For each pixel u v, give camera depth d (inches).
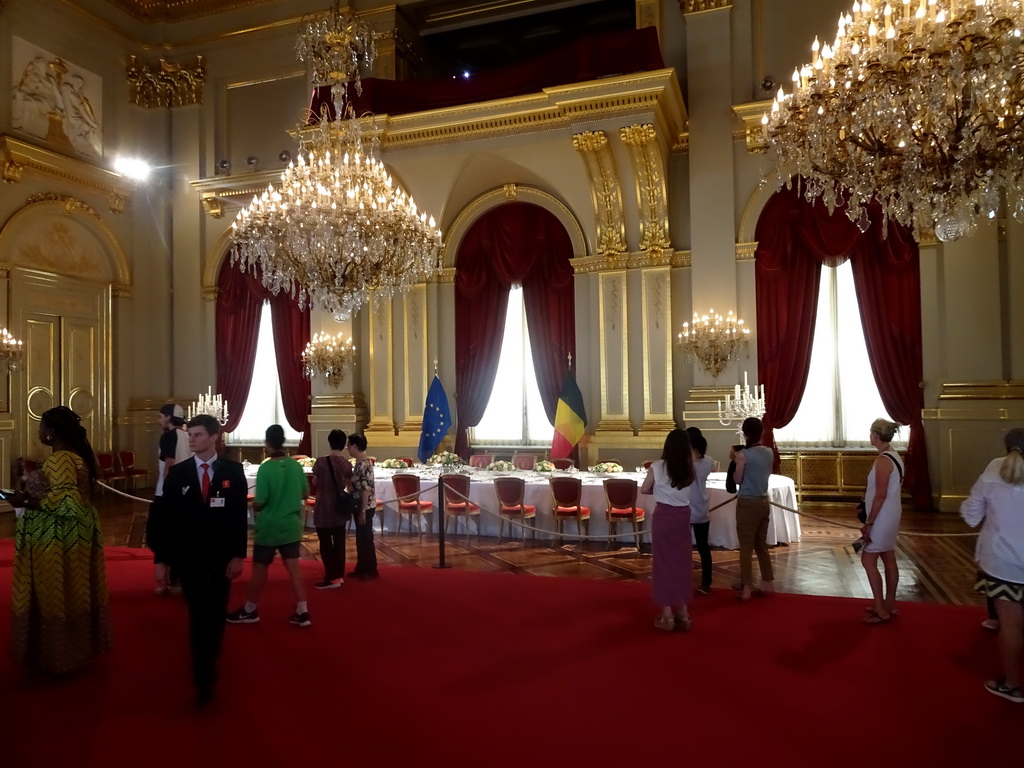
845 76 188.1
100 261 492.4
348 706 138.4
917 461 375.9
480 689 145.9
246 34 511.2
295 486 191.2
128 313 509.0
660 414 411.8
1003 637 138.1
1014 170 186.2
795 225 399.2
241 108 518.6
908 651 164.9
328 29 296.4
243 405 511.2
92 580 160.9
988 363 363.3
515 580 236.4
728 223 403.9
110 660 165.8
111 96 503.5
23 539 153.6
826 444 413.4
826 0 397.4
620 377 417.4
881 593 186.1
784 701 138.3
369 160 280.4
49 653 151.0
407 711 135.8
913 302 380.8
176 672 157.8
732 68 409.7
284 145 503.8
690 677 150.7
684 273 417.4
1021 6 164.4
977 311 365.7
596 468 335.3
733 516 286.5
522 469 372.8
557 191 422.9
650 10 432.8
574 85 359.9
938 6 171.9
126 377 506.6
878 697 139.6
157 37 531.8
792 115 204.4
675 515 181.6
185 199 526.0
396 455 452.8
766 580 213.6
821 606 202.4
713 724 129.0
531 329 446.6
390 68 471.5
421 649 170.1
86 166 471.8
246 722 132.0
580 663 159.8
